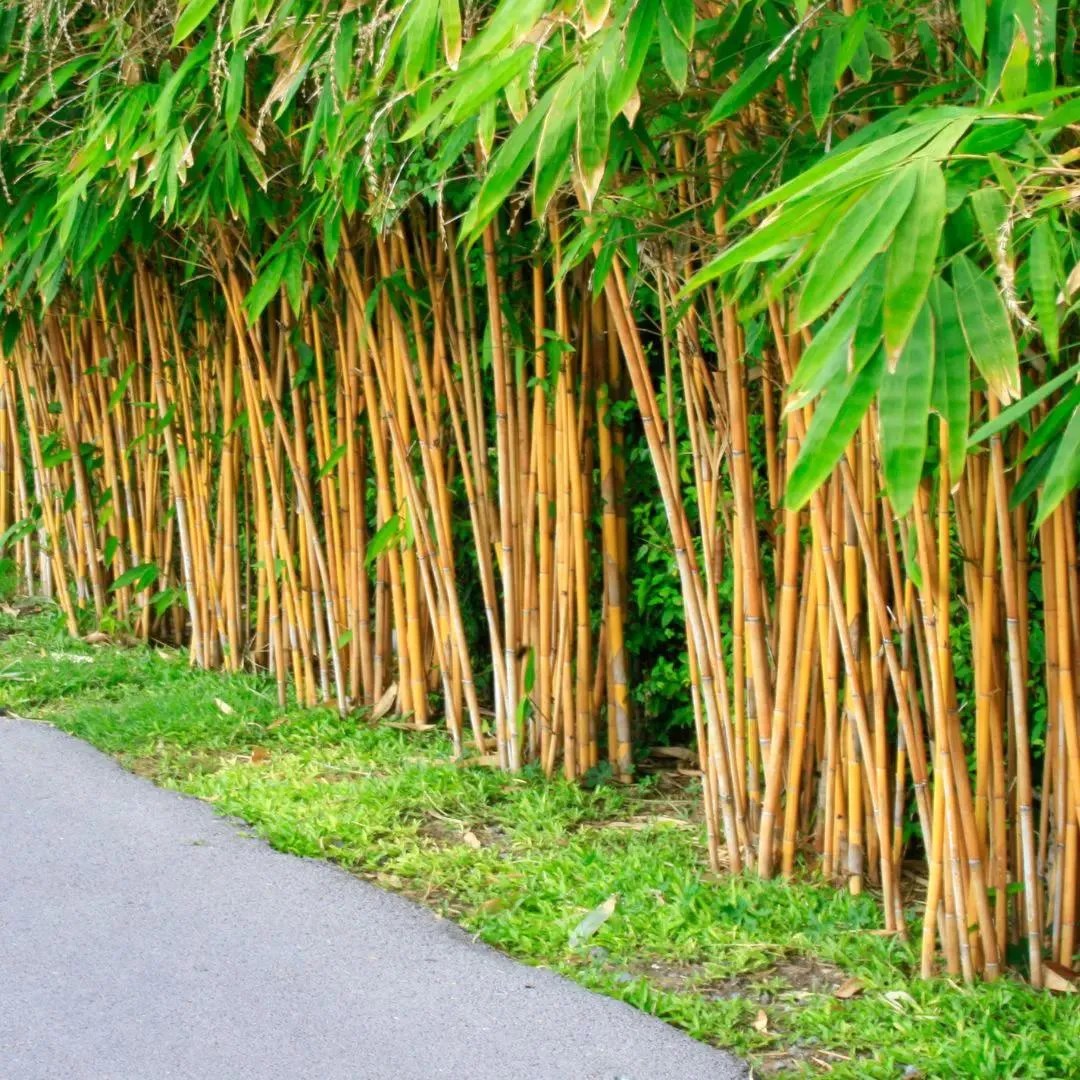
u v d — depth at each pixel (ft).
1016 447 9.07
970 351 5.49
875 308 5.43
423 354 13.85
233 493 17.02
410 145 11.87
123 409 18.83
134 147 11.72
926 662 10.08
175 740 14.84
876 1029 8.44
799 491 5.53
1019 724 9.28
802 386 5.63
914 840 11.78
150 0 12.69
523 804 12.67
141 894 10.64
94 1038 8.48
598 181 6.79
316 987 9.13
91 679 17.17
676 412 12.99
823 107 7.63
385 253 13.89
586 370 13.28
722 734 11.06
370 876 11.15
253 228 14.46
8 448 22.03
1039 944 9.34
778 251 6.13
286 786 13.06
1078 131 6.74
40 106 13.14
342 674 15.64
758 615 10.84
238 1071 8.10
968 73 7.77
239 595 17.65
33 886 10.80
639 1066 8.12
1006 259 5.41
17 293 16.89
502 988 9.13
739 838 11.12
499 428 13.47
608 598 13.60
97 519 19.66
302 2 9.63
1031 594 10.61
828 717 10.57
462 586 15.81
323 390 15.37
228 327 16.43
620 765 13.75
